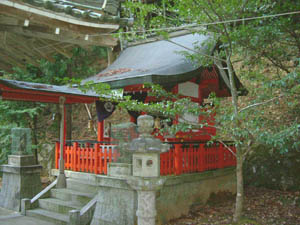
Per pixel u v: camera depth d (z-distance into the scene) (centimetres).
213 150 747
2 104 1049
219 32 575
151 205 411
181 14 555
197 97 894
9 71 736
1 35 563
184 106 546
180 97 811
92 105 1598
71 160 767
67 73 1227
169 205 591
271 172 877
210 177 716
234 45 613
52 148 1220
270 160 894
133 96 822
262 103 526
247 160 938
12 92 646
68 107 1190
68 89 730
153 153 408
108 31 620
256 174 903
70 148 792
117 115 1465
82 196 661
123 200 531
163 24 599
